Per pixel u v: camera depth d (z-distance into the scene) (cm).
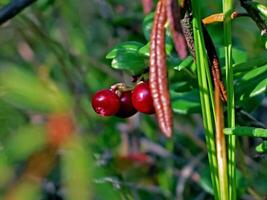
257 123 28
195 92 31
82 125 40
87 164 28
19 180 30
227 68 23
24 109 34
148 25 30
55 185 39
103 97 27
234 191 23
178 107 31
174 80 32
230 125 23
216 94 23
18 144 30
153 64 20
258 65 28
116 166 43
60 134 30
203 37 23
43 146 30
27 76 33
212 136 23
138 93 25
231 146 23
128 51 28
